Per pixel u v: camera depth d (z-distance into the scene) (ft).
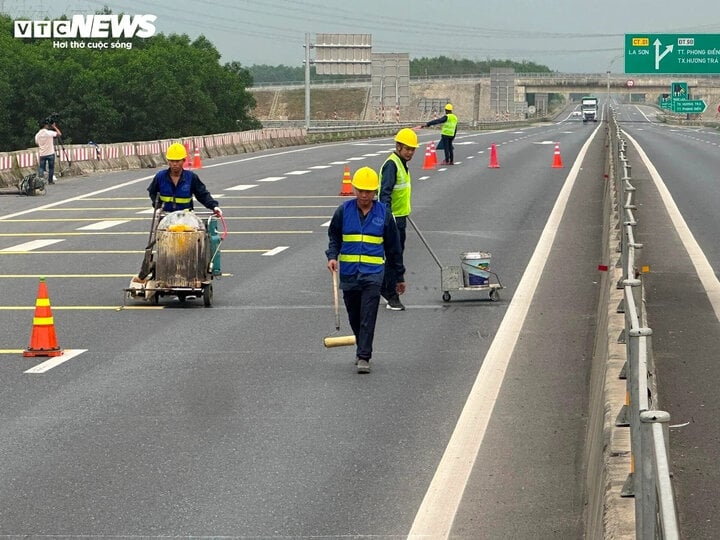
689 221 85.15
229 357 44.16
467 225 88.28
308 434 33.40
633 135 317.22
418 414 35.53
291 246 78.54
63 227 92.79
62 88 374.22
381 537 25.17
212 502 27.55
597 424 27.76
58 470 30.17
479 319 51.31
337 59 366.63
